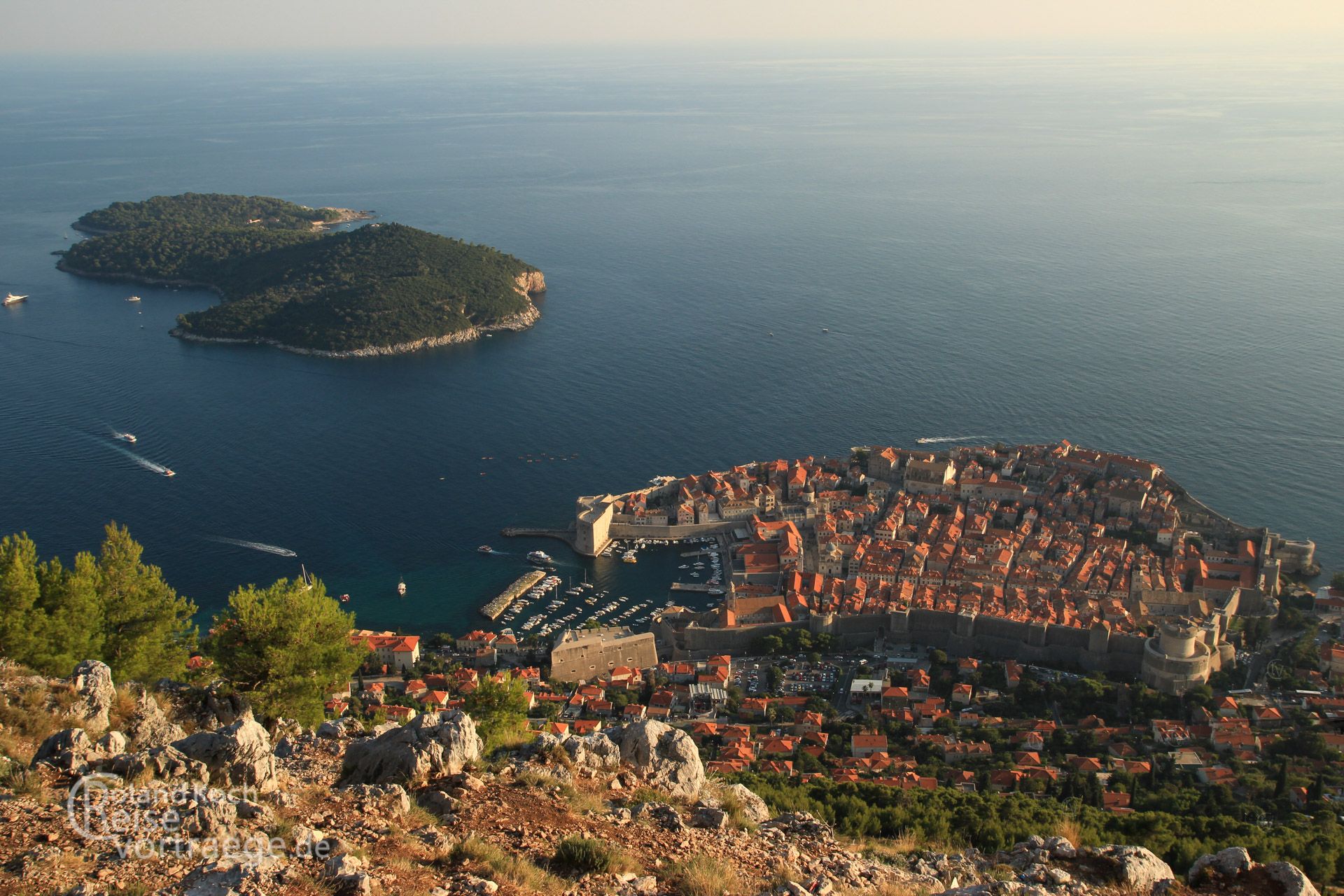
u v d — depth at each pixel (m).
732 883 50.59
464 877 45.81
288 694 80.38
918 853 65.81
